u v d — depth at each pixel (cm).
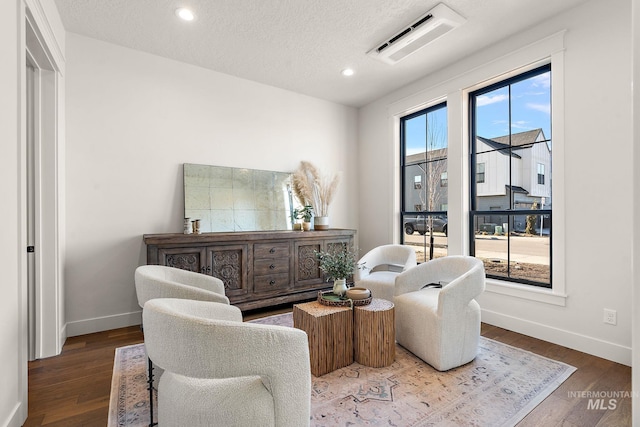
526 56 275
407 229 410
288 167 407
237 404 110
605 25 231
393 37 286
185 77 335
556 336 255
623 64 223
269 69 351
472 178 332
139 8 246
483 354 238
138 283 187
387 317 220
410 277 268
